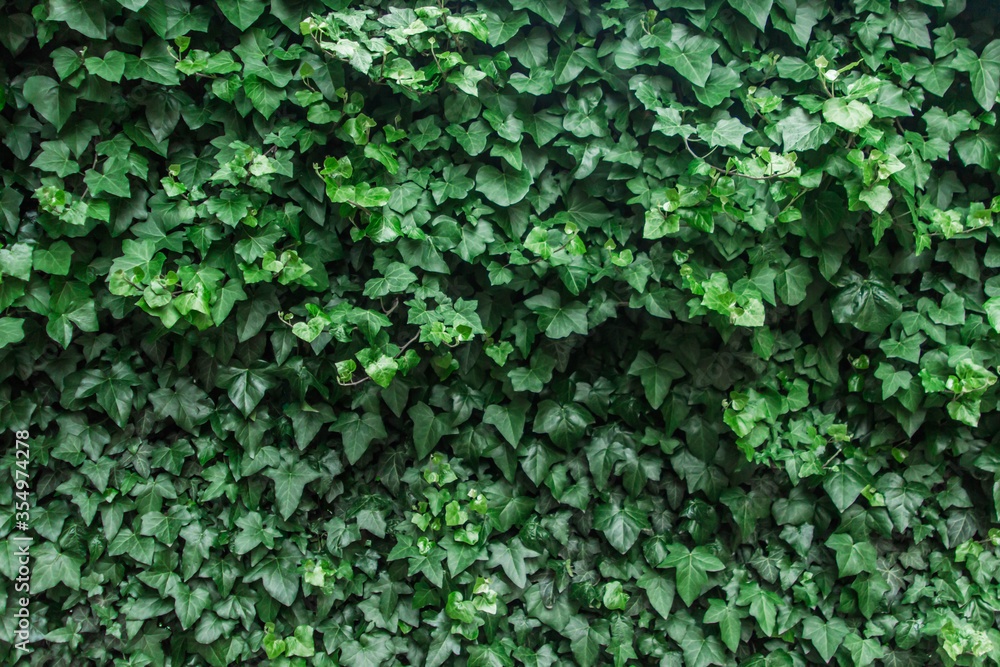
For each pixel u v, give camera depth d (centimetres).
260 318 221
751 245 227
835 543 240
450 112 221
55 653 241
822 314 237
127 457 234
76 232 212
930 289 241
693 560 237
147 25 210
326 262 233
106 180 209
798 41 221
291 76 213
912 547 252
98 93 207
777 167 209
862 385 244
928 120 228
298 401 234
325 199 227
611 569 243
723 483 241
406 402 235
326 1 211
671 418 235
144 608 237
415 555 236
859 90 209
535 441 240
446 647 238
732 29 222
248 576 236
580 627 242
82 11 197
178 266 217
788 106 227
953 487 249
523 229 229
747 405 228
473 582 240
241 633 243
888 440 246
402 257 222
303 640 238
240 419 234
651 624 247
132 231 214
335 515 246
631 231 228
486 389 238
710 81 217
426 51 215
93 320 217
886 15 225
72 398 226
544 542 239
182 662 240
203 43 216
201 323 210
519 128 221
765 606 238
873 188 211
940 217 226
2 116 214
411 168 226
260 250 214
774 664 243
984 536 249
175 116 215
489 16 217
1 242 215
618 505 242
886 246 237
